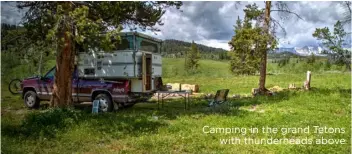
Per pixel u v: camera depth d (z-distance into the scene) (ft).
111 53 50.70
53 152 26.22
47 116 35.45
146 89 50.96
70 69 45.62
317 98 58.90
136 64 49.26
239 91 86.28
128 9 48.11
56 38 39.88
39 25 42.60
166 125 36.19
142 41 51.44
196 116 42.39
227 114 43.68
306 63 205.05
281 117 40.27
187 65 273.75
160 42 57.82
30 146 27.61
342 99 57.47
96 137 30.76
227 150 26.61
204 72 249.55
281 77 141.59
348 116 41.24
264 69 72.54
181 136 30.73
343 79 107.04
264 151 26.30
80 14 39.14
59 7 38.81
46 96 53.78
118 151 26.50
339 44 71.51
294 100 57.52
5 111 48.44
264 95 67.82
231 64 184.55
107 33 40.27
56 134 31.35
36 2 43.98
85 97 51.70
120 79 50.49
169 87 58.13
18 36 45.75
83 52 52.75
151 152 26.04
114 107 50.26
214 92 82.99
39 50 46.91
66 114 37.17
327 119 39.58
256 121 37.55
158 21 55.93
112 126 34.42
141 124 35.81
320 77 127.85
